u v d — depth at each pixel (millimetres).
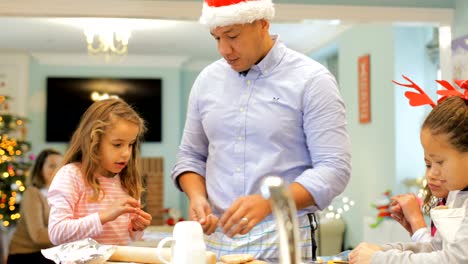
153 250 1255
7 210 5375
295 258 759
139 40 6578
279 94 1521
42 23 5734
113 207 1574
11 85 7242
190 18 3203
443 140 1157
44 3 3074
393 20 3398
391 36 4637
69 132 7344
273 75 1536
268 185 767
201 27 5957
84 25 5762
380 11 3377
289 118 1510
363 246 1229
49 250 1281
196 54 7504
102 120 1699
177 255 1114
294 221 769
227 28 1438
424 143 1201
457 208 1146
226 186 1556
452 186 1173
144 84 7566
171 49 7148
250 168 1521
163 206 7551
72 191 1650
